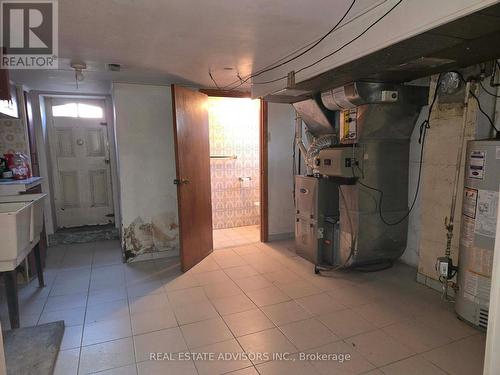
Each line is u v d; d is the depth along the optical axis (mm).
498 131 2225
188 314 2473
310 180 3398
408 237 3314
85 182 4566
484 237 2135
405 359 1937
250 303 2633
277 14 1898
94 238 4418
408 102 2850
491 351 1150
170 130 3766
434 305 2566
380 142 2982
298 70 2676
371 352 2002
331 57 2264
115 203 4543
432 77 2729
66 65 2900
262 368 1867
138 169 3666
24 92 3742
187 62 2891
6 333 2154
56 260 3711
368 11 1888
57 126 4363
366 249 3055
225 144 5020
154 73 3273
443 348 2035
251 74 3391
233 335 2191
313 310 2510
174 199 3836
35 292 2881
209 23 2016
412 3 1646
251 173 5211
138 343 2113
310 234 3469
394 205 3135
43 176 4156
